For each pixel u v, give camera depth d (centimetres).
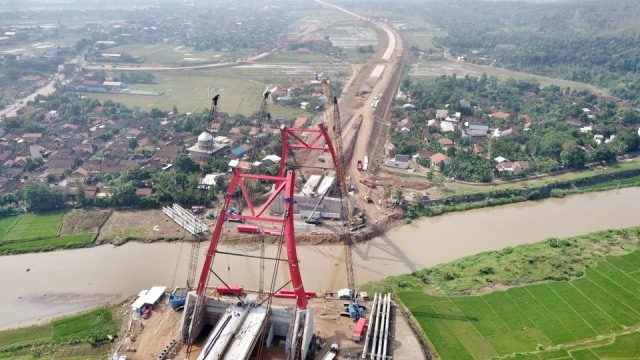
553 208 16000
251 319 9819
